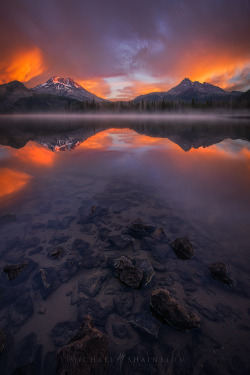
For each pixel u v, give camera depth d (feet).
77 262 15.53
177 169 37.83
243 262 15.15
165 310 11.42
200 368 9.04
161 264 15.38
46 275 14.06
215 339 10.22
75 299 12.55
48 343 10.10
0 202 25.16
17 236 18.53
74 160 45.55
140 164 41.73
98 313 11.71
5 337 10.28
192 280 13.89
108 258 15.65
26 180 32.81
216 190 27.86
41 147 61.62
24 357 9.53
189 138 80.94
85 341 9.55
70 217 21.86
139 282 13.51
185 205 24.17
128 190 29.09
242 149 54.95
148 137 86.28
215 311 11.63
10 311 11.75
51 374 8.95
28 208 23.77
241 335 10.36
